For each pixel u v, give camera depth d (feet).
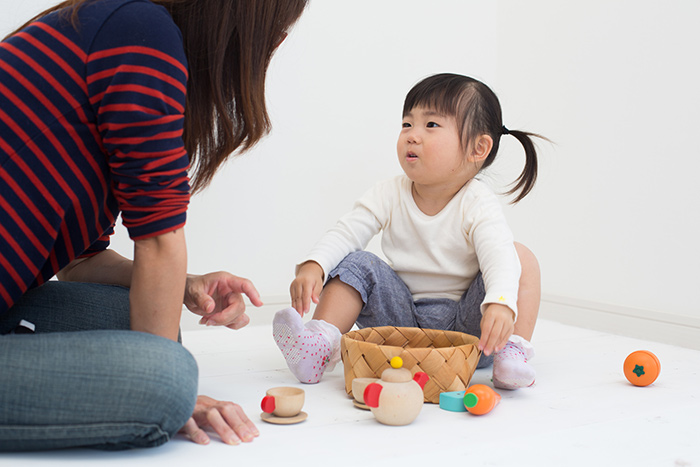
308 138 6.63
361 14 6.88
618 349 5.21
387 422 3.17
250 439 2.88
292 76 6.51
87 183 2.64
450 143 4.38
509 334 3.71
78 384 2.38
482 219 4.29
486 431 3.09
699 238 5.46
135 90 2.50
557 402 3.60
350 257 4.44
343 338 3.79
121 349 2.45
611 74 6.29
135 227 2.61
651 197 5.88
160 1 2.81
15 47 2.58
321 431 3.06
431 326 4.50
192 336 5.67
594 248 6.42
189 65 2.94
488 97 4.60
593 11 6.49
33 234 2.57
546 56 7.01
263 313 6.40
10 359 2.36
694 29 5.54
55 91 2.52
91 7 2.60
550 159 6.93
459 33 7.52
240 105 3.06
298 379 4.06
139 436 2.55
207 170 3.20
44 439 2.45
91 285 3.46
